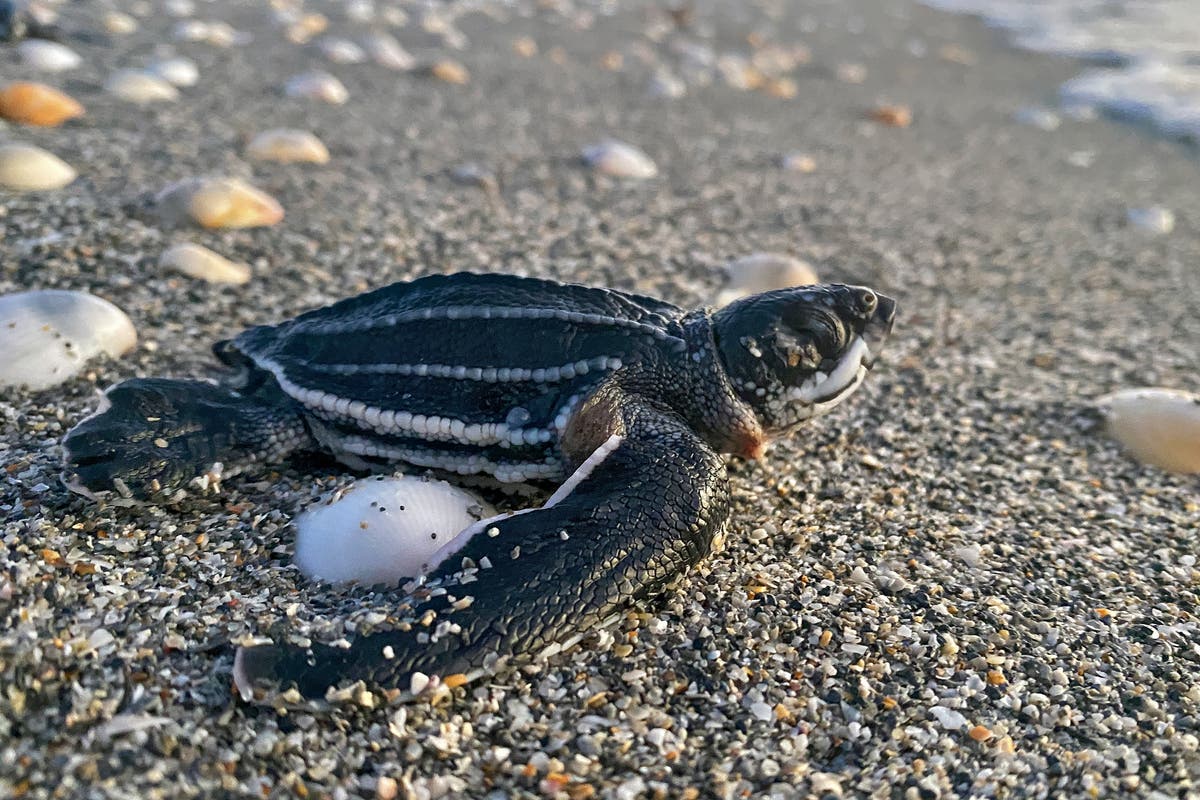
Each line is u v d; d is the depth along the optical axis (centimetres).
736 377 13
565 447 12
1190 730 11
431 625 10
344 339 13
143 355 15
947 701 11
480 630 10
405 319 13
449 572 11
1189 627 12
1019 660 11
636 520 11
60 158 21
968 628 12
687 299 19
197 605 11
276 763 10
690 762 10
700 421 13
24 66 28
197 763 9
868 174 31
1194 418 16
